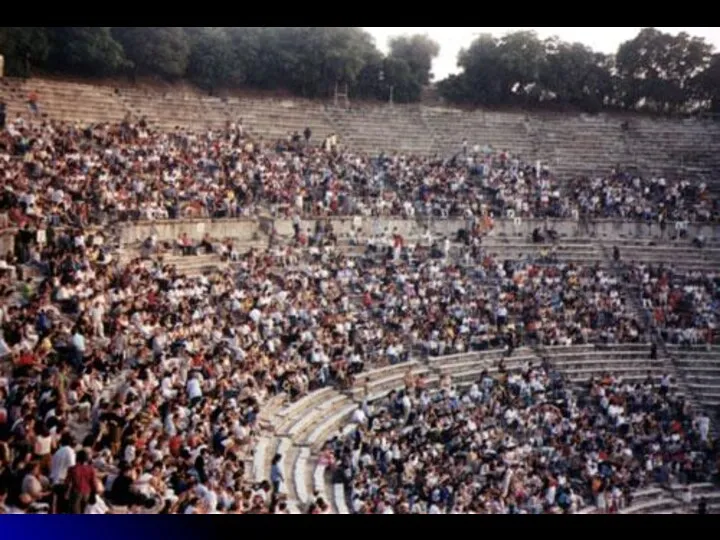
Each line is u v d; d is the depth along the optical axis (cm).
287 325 4284
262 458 3133
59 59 6894
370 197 6288
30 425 2202
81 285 3403
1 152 4688
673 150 7931
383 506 2988
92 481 2022
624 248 6438
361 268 5400
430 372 4638
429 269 5531
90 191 4622
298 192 5950
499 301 5400
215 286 4281
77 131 5500
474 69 9050
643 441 4384
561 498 3603
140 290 3703
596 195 6969
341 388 4141
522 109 9212
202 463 2544
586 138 7975
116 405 2522
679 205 7000
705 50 9275
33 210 3991
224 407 3103
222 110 6994
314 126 7275
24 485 2008
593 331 5369
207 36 7856
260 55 8194
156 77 7675
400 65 8756
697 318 5634
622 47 9431
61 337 2945
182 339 3422
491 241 6262
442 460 3594
